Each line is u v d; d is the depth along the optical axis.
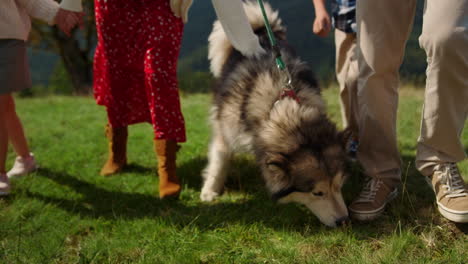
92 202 3.17
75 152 4.36
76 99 9.00
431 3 2.08
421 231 2.47
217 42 4.05
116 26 3.09
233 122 3.05
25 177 3.53
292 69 3.16
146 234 2.62
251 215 2.86
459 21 1.99
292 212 2.83
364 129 2.69
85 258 2.31
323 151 2.57
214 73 4.10
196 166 3.84
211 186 3.26
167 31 2.99
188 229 2.67
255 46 3.26
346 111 3.87
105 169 3.72
